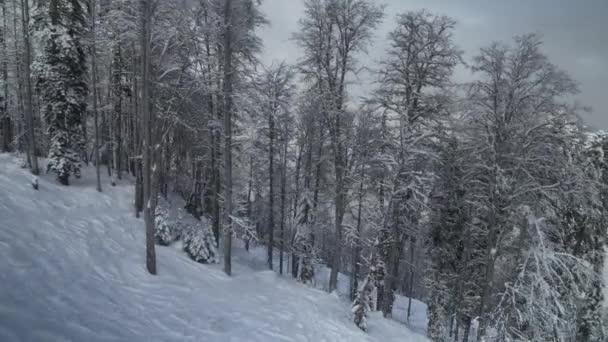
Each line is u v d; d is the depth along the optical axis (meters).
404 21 13.77
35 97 25.12
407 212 15.05
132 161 26.62
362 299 11.75
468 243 15.85
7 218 9.95
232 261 17.69
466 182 14.65
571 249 14.82
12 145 27.33
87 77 21.31
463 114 13.70
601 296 14.44
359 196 17.09
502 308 12.38
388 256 16.80
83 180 20.08
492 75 12.77
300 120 19.86
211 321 8.66
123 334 6.54
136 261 11.35
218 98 15.45
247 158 22.70
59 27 18.64
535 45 11.95
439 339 16.44
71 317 6.37
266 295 12.35
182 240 15.77
